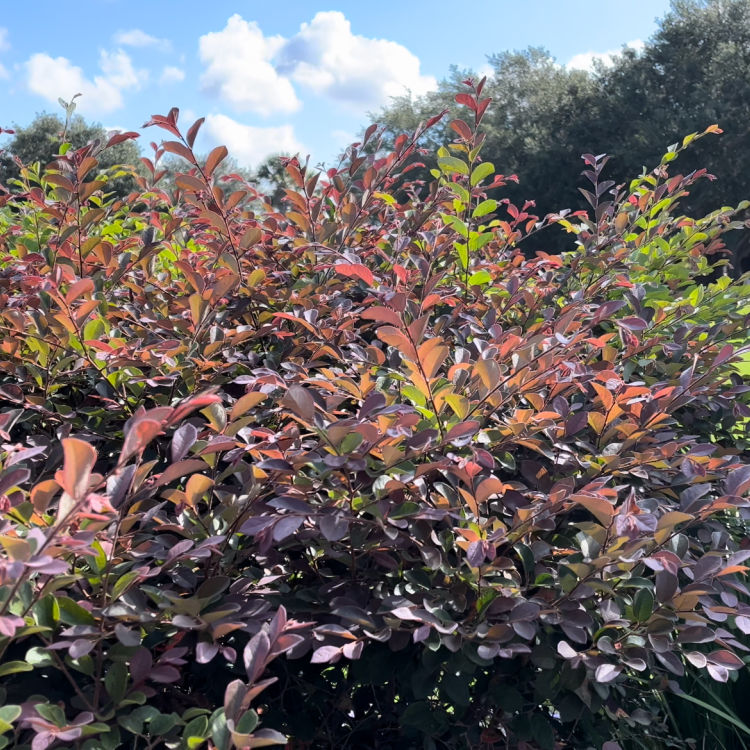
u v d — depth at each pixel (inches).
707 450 74.3
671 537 69.8
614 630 66.6
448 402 67.0
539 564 72.7
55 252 97.7
